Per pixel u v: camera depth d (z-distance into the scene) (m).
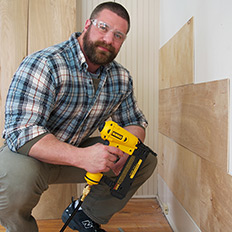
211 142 1.36
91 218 1.71
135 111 1.85
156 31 2.58
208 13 1.40
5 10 2.19
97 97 1.61
